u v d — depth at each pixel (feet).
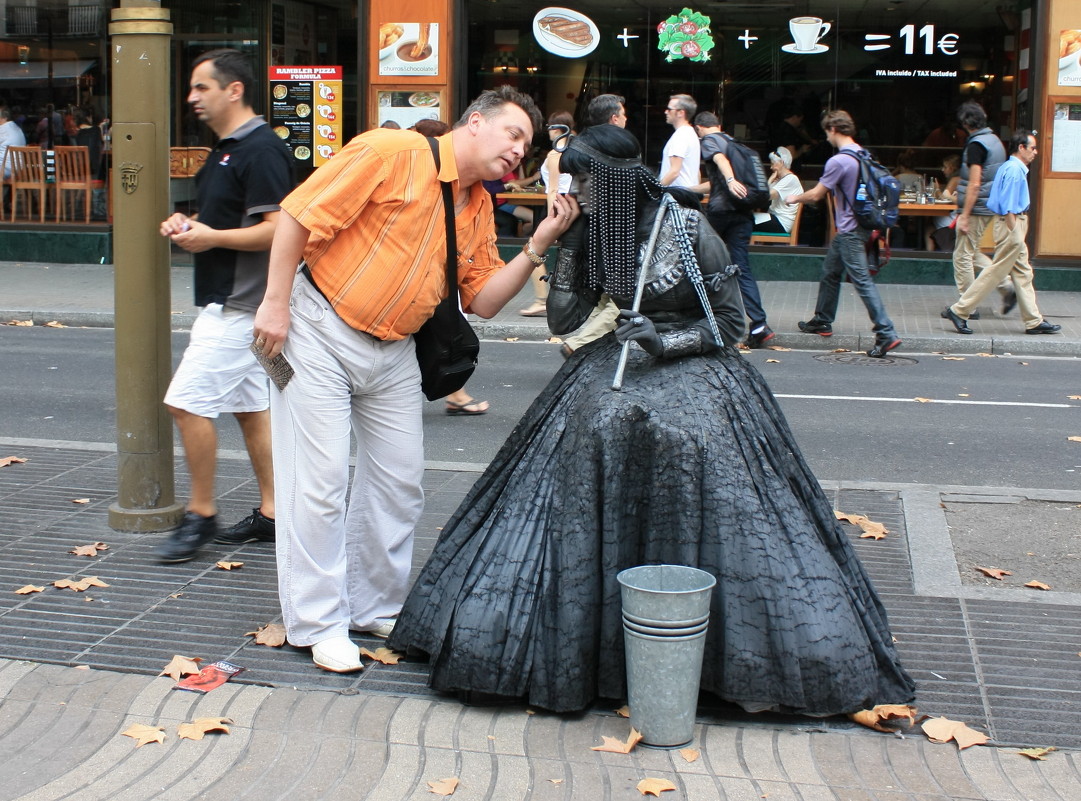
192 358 16.40
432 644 12.84
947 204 48.96
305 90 51.03
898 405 30.01
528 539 12.51
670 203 12.94
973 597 16.02
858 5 48.47
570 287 13.17
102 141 54.03
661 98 49.98
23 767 11.19
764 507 12.24
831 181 36.99
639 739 11.65
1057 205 47.85
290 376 13.01
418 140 12.91
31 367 33.60
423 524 18.79
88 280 49.70
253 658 13.65
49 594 15.53
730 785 11.03
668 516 12.23
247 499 19.97
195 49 52.37
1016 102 48.29
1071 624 15.11
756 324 38.22
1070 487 22.48
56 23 53.67
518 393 30.71
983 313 43.32
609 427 12.23
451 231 13.08
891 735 12.06
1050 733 12.18
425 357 13.71
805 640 11.89
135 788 10.86
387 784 10.99
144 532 18.06
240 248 16.01
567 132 36.35
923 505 20.17
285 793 10.83
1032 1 47.34
